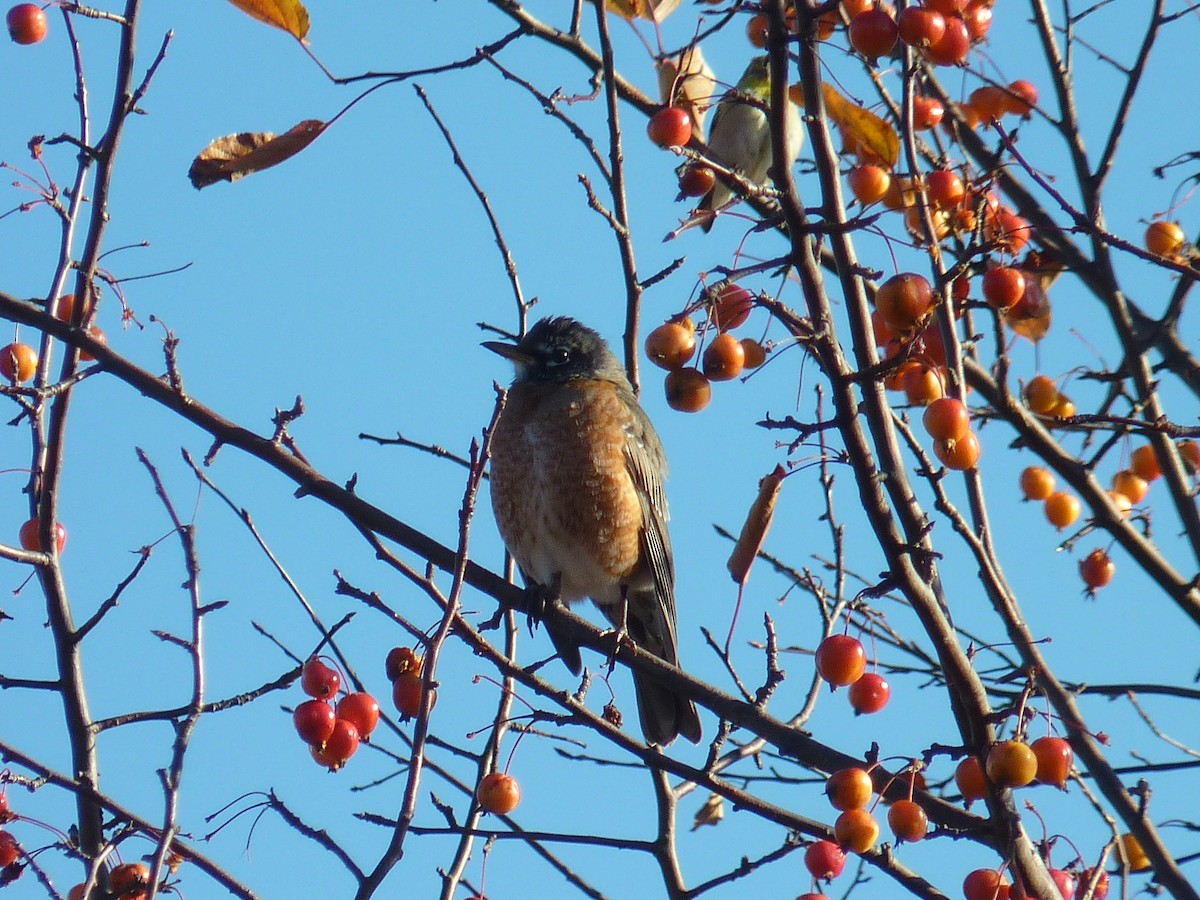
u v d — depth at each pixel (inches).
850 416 309.9
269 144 358.6
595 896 377.4
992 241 309.0
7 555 361.1
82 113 387.2
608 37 403.9
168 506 338.0
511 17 450.6
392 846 289.0
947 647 312.3
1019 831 296.8
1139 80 432.5
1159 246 427.8
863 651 312.8
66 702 360.2
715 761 340.5
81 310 362.6
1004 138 352.2
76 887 348.8
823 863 297.4
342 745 325.4
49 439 379.6
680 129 339.6
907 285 304.8
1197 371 446.6
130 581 363.3
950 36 331.9
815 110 317.4
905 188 368.2
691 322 330.6
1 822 342.3
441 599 343.9
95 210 366.3
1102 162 435.5
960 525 343.3
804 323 314.8
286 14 353.4
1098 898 322.0
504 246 430.3
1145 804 343.6
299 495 362.9
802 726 384.8
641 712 433.1
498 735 355.6
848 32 331.0
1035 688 336.5
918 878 307.6
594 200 398.3
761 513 328.5
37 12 373.4
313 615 339.3
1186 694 381.1
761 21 413.4
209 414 362.6
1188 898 335.3
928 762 307.6
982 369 454.3
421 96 428.1
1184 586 421.4
